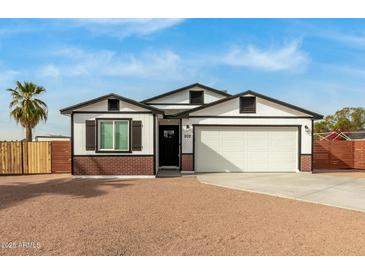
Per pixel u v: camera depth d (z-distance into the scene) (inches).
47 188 450.3
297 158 659.4
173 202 351.3
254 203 350.3
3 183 519.5
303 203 354.3
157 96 831.1
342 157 786.8
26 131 989.8
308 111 653.9
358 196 394.9
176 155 750.5
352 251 203.8
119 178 573.6
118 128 583.5
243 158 659.4
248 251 203.5
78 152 581.3
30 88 977.5
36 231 241.3
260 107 659.4
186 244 215.2
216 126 657.0
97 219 276.4
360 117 1879.9
